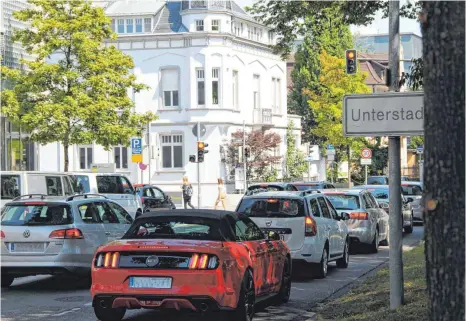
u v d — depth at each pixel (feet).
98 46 166.50
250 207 77.25
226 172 252.42
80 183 114.73
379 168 323.98
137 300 49.11
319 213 79.66
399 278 49.32
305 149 309.42
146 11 257.75
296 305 61.41
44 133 161.48
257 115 270.46
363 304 54.75
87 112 159.84
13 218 70.23
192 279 48.49
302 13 84.02
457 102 24.98
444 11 24.98
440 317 25.14
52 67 158.30
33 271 69.05
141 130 173.27
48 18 160.04
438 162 25.16
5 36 162.40
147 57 256.52
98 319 54.29
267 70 279.69
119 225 76.38
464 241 25.02
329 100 247.50
